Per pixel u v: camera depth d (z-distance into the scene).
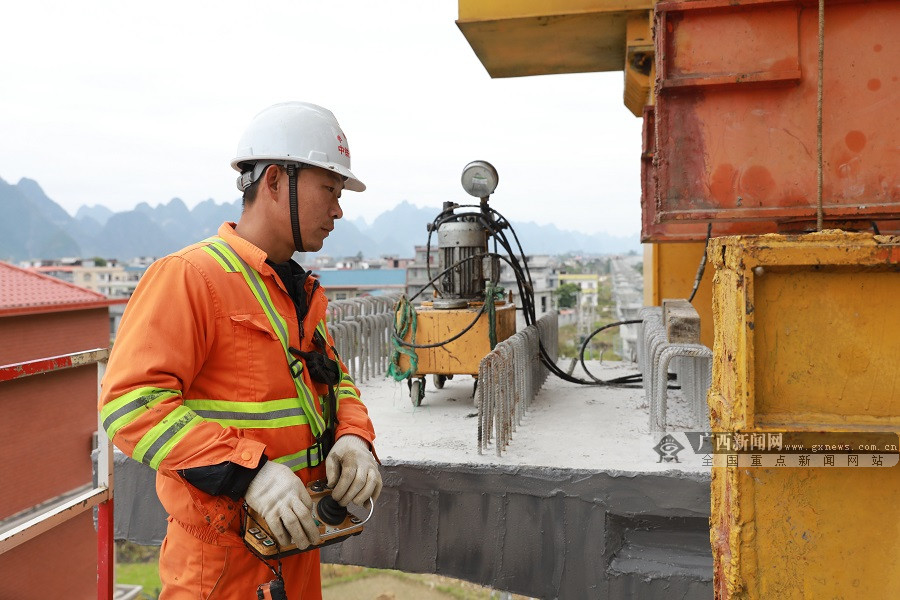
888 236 1.57
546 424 4.03
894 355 1.63
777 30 2.95
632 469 3.11
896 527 1.65
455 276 4.65
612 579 3.09
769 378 1.68
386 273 46.03
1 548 2.21
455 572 3.29
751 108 3.01
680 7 2.98
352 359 5.33
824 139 2.95
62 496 17.48
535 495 3.18
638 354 5.51
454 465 3.27
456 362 4.39
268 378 1.86
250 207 2.00
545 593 3.18
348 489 1.89
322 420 2.01
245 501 1.70
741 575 1.72
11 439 16.33
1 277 19.61
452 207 4.79
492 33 5.96
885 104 2.90
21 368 2.26
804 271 1.65
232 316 1.82
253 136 2.01
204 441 1.64
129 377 1.65
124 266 98.31
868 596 1.67
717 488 1.99
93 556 8.63
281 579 1.76
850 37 2.91
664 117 3.07
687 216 3.05
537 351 4.90
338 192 2.09
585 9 5.48
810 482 1.68
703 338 6.23
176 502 1.83
